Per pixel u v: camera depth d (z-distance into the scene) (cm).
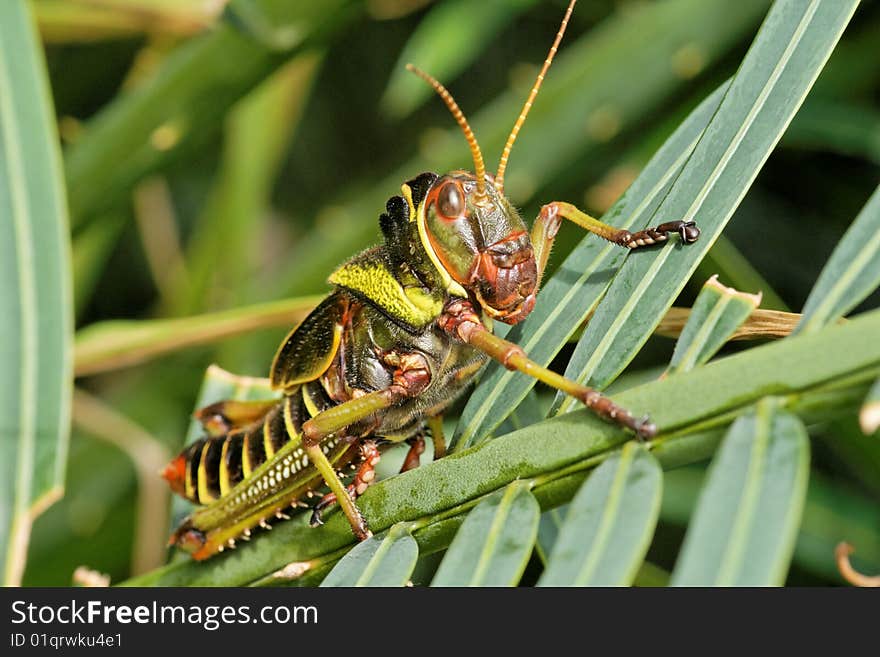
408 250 34
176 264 49
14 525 32
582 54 41
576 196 43
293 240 58
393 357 34
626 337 31
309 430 33
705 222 31
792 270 44
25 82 33
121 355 38
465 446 32
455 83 56
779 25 31
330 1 38
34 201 33
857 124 41
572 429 30
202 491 35
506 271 33
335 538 32
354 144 59
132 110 39
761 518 28
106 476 44
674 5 41
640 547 28
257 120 45
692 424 29
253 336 44
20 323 33
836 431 38
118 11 38
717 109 32
